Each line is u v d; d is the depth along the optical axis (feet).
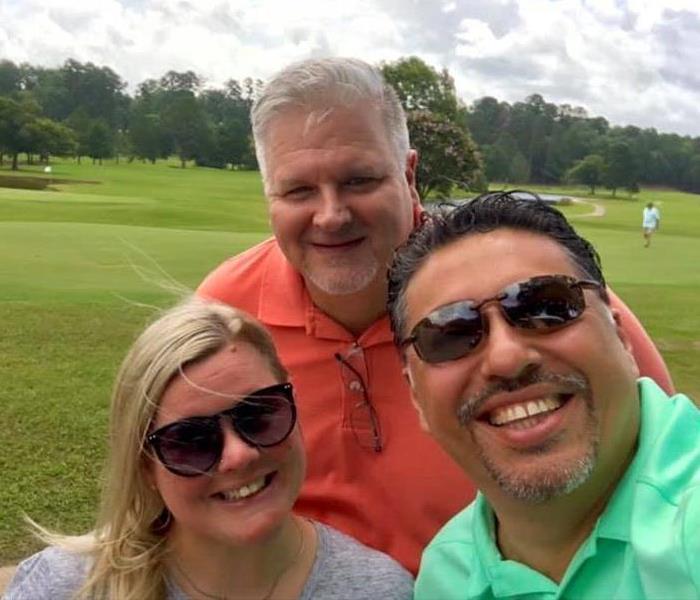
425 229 1.85
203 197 45.32
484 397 1.70
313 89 2.43
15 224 19.39
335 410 2.55
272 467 2.06
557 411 1.66
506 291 1.68
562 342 1.65
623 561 1.60
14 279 11.63
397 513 2.50
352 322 2.56
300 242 2.54
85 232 18.04
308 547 2.17
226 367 2.03
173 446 2.02
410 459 2.47
